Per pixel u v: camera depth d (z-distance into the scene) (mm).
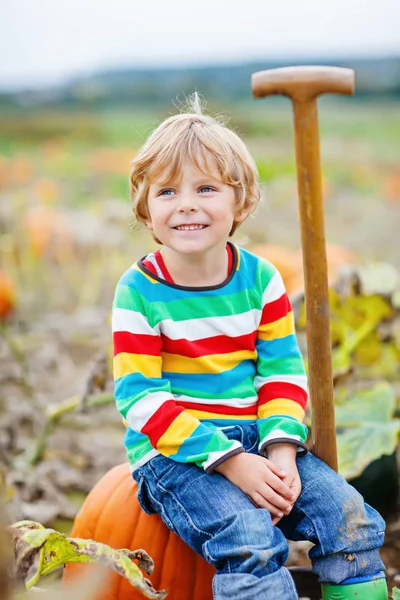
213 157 2574
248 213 2764
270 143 14992
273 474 2457
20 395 5199
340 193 13297
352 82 2297
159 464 2572
